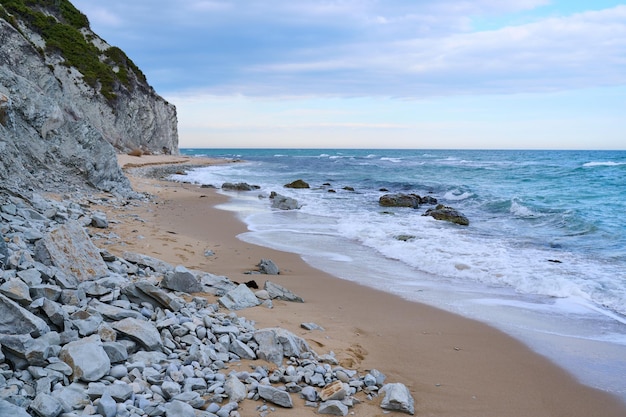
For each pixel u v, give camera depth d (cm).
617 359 596
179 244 1122
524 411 465
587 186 2647
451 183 3088
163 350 482
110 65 5631
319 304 772
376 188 3053
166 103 6688
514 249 1212
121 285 624
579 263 1067
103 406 347
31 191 1273
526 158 7469
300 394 450
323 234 1425
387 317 725
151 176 3375
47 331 441
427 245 1248
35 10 5234
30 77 2925
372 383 490
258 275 925
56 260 606
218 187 2980
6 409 311
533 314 761
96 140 1856
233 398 416
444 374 538
